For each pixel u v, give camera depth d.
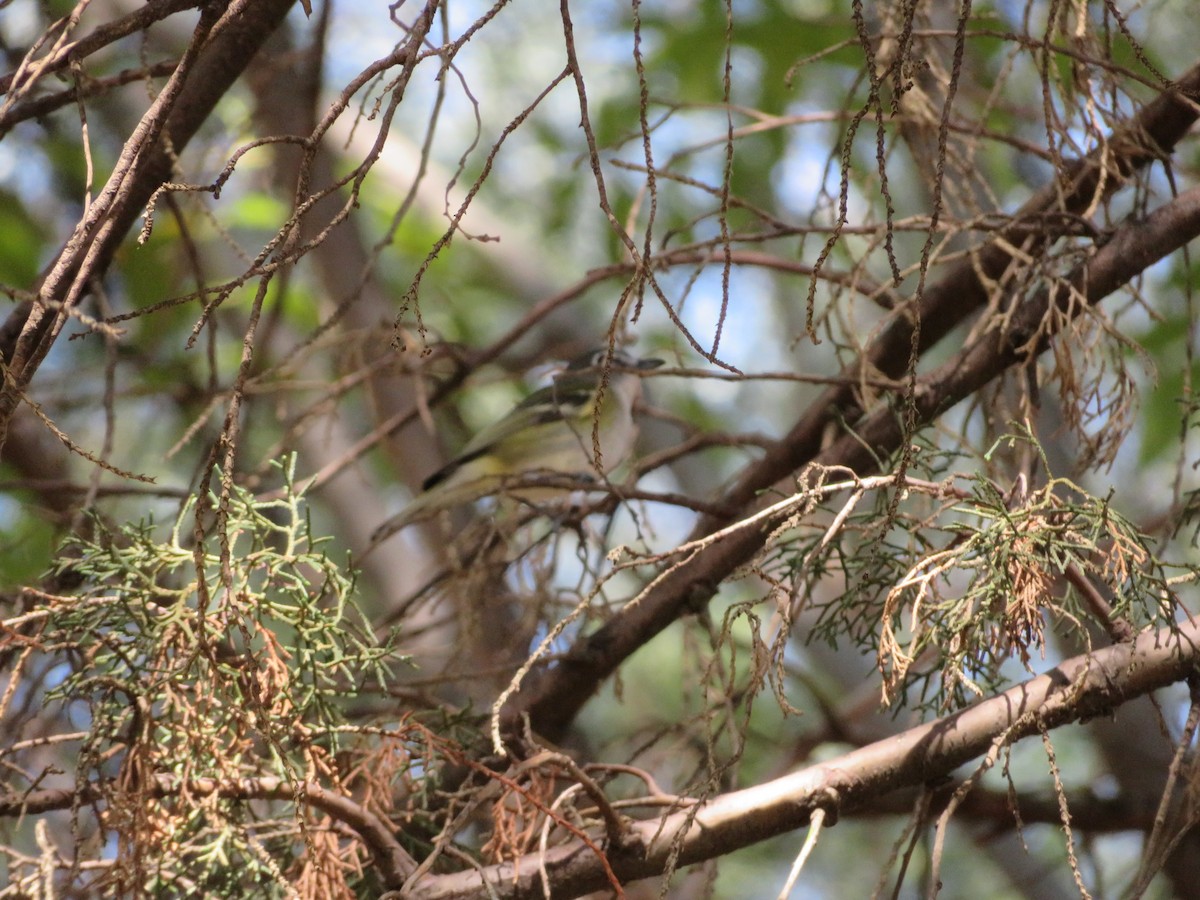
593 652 5.96
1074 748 11.14
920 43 5.78
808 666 11.09
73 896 4.23
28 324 3.68
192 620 4.13
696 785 4.51
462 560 7.16
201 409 8.55
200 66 5.23
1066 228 5.56
